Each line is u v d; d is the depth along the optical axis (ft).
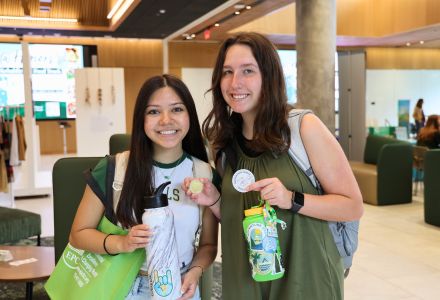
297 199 4.76
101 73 28.22
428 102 41.98
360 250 15.93
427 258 15.06
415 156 25.52
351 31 32.40
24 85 25.80
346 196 4.93
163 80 5.34
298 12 20.17
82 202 5.52
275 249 4.78
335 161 4.91
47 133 43.29
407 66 40.91
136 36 38.40
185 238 5.44
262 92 5.00
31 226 15.24
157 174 5.42
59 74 40.91
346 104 40.86
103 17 35.12
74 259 5.48
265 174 5.09
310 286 5.03
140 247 4.89
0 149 23.27
